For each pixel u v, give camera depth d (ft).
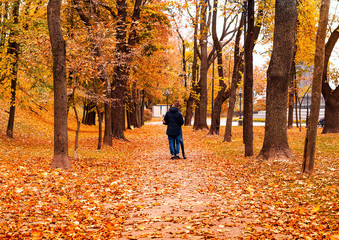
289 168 34.32
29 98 64.54
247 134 46.96
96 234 16.29
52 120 107.04
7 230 15.56
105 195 25.44
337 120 77.25
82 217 19.22
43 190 25.08
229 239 15.12
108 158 48.52
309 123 30.86
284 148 40.06
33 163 38.14
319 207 20.72
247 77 47.47
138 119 152.97
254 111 236.43
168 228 17.11
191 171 37.32
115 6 74.28
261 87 192.54
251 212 20.75
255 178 32.04
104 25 49.67
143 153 57.67
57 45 35.29
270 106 40.34
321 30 29.09
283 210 20.97
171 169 38.78
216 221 18.51
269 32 66.28
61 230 16.43
